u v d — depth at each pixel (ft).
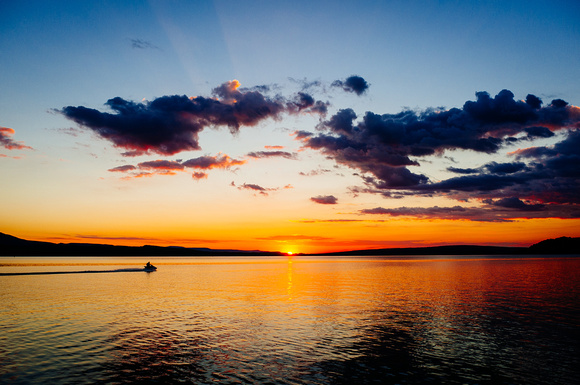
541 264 540.93
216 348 80.28
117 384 60.03
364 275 317.01
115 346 81.15
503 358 74.69
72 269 373.61
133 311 124.36
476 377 64.44
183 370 66.59
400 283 236.22
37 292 176.35
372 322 107.86
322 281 252.21
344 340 87.51
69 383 60.23
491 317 116.06
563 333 95.25
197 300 152.05
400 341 86.84
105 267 428.15
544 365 70.74
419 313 122.62
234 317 114.52
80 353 75.87
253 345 82.84
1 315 116.06
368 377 63.98
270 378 63.16
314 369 67.67
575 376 65.21
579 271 355.56
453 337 90.74
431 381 62.44
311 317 114.83
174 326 101.24
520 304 143.13
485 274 320.70
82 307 131.75
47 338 87.40
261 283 235.81
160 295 168.14
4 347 79.66
